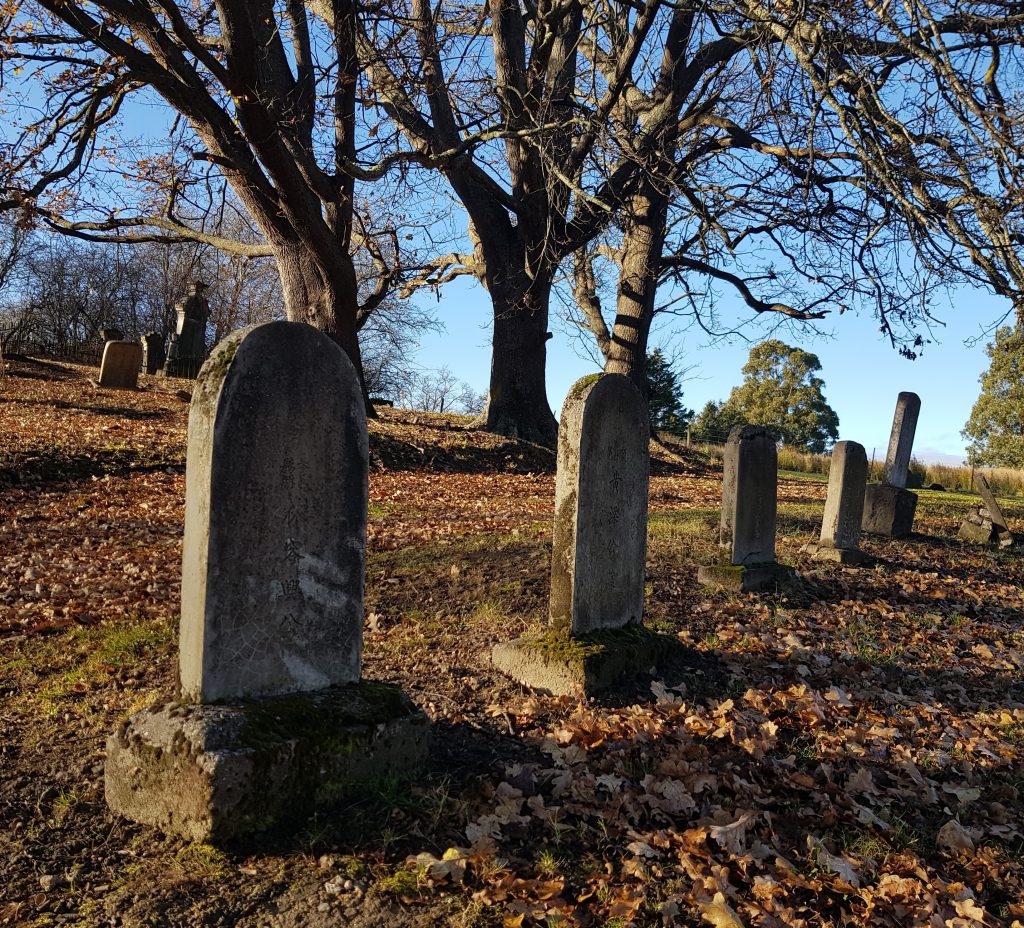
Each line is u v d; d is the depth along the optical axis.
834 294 14.41
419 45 15.92
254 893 3.04
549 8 17.45
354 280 17.56
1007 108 8.72
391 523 11.70
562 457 5.68
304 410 3.84
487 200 21.19
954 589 9.60
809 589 8.65
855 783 4.33
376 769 3.79
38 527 9.88
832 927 3.15
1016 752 5.02
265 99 13.09
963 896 3.46
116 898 2.98
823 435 61.88
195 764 3.27
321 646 3.96
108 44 12.77
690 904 3.18
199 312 28.16
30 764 3.99
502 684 5.39
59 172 15.09
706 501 16.62
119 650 5.82
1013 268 8.16
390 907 3.00
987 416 48.03
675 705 5.10
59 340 43.19
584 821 3.67
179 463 14.19
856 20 9.76
